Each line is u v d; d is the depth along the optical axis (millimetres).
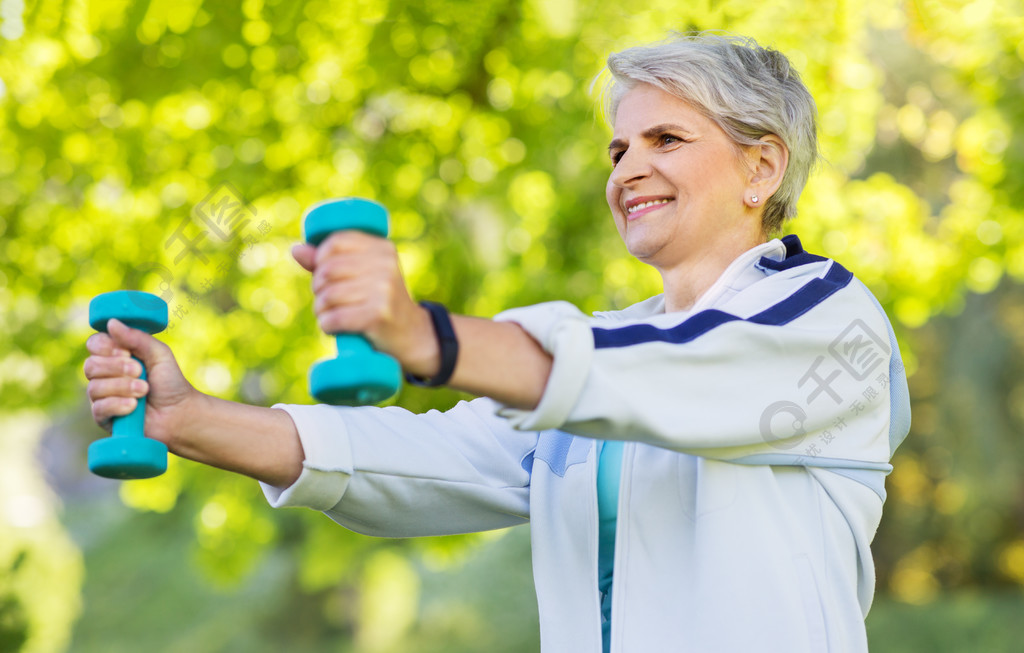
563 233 7926
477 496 2113
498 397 1498
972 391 16344
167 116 7062
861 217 7543
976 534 17531
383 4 7008
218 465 1881
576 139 7523
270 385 7555
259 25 6754
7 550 14398
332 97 7301
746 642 1752
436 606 18766
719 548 1790
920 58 9242
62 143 6938
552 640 1987
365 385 1363
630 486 1927
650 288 7668
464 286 7867
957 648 14516
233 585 8492
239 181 6965
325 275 1380
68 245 7293
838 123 7137
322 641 19375
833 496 1892
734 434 1661
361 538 8734
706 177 2104
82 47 6625
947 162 11164
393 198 7570
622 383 1565
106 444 1652
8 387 7617
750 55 2176
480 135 7801
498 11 7176
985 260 7852
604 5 7059
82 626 19078
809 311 1867
